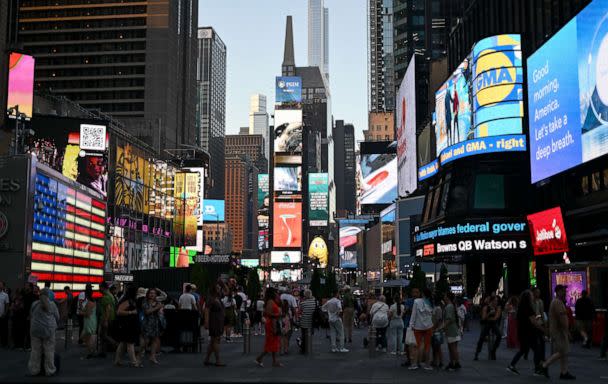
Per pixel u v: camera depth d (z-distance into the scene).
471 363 20.59
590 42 34.91
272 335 18.88
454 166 50.84
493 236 45.69
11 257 37.75
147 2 171.00
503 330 28.91
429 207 60.34
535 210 45.88
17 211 38.12
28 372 16.44
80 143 85.44
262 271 155.38
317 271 52.47
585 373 17.75
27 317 22.75
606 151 32.88
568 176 39.84
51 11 171.75
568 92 37.75
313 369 18.23
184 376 15.91
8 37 80.12
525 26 48.41
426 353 18.64
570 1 40.44
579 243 37.97
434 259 56.38
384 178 167.38
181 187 128.88
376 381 15.65
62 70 169.88
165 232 119.81
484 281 57.00
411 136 102.44
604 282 27.84
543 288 43.72
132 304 18.30
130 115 167.25
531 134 43.84
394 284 54.47
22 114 62.03
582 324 25.70
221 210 183.00
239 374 16.59
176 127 176.75
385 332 25.22
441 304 19.61
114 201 97.00
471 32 63.56
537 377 16.86
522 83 46.62
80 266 49.38
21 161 38.38
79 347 24.42
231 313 28.72
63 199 45.34
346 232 192.25
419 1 156.75
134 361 18.16
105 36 170.62
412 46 156.62
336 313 24.56
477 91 48.91
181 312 22.89
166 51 169.12
